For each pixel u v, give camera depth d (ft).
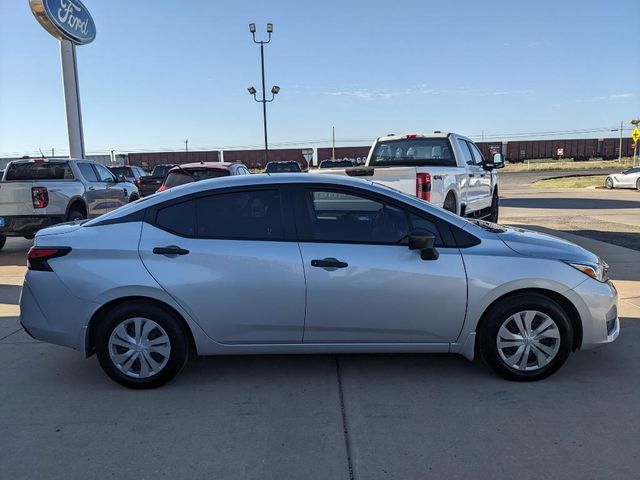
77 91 64.95
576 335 13.52
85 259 13.10
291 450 10.49
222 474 9.75
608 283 13.66
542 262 13.08
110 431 11.35
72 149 65.10
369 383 13.55
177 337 13.21
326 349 13.39
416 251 13.08
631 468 9.73
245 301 13.02
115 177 43.47
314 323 13.14
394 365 14.66
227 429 11.35
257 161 187.11
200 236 13.23
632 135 123.95
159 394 13.11
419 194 23.53
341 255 13.00
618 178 85.92
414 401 12.49
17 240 43.32
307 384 13.56
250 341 13.29
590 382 13.37
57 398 12.98
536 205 62.28
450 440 10.75
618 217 48.55
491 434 10.96
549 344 13.29
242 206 13.43
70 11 61.87
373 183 13.98
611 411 11.87
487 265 13.03
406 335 13.26
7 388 13.58
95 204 38.86
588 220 46.42
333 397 12.80
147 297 13.06
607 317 13.34
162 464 10.09
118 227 13.39
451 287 12.98
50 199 33.47
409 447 10.53
